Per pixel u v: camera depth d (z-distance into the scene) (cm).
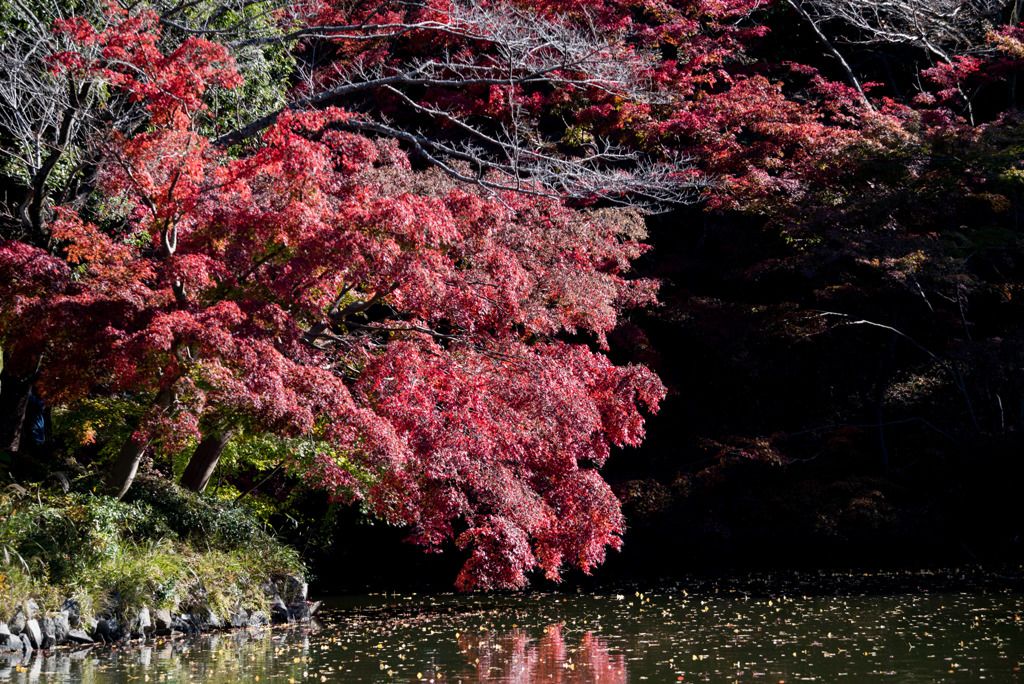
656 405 1353
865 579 1728
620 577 2009
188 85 1099
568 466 1312
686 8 2241
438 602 1633
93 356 1032
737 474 1998
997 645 962
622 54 1805
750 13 2492
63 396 1103
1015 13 2372
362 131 2147
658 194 2042
